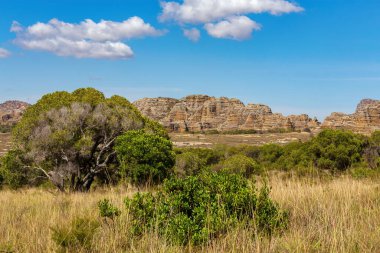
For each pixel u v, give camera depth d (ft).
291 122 627.87
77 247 17.72
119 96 91.04
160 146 62.13
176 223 18.84
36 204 33.60
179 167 84.07
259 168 82.33
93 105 81.41
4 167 80.28
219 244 17.40
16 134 77.51
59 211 27.09
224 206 20.08
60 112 76.02
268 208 20.84
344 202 24.49
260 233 18.47
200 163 87.04
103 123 76.28
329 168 96.22
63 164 74.59
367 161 99.19
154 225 19.33
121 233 19.20
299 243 16.49
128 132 65.82
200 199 20.66
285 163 111.55
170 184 21.70
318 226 19.24
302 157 104.88
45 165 80.23
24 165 79.92
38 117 76.48
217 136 504.02
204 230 18.13
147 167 56.54
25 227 22.13
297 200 25.38
